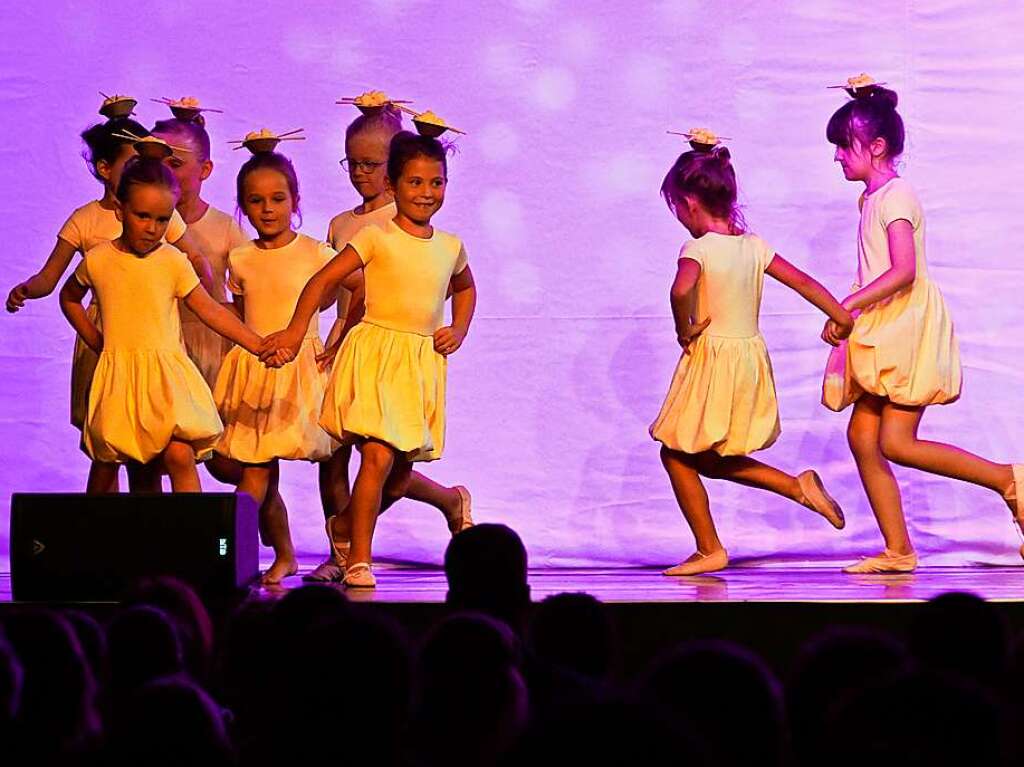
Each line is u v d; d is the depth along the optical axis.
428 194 14.58
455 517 16.44
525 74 18.08
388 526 17.97
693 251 15.38
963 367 17.83
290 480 18.23
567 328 18.09
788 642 11.85
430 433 14.64
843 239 18.02
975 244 17.84
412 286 14.46
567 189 18.08
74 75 17.98
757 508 18.00
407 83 18.09
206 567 12.37
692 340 15.51
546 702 7.15
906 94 17.92
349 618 6.18
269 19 18.09
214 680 8.53
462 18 18.09
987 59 17.86
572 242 18.09
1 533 17.95
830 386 16.25
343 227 16.47
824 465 18.00
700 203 15.61
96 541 12.41
